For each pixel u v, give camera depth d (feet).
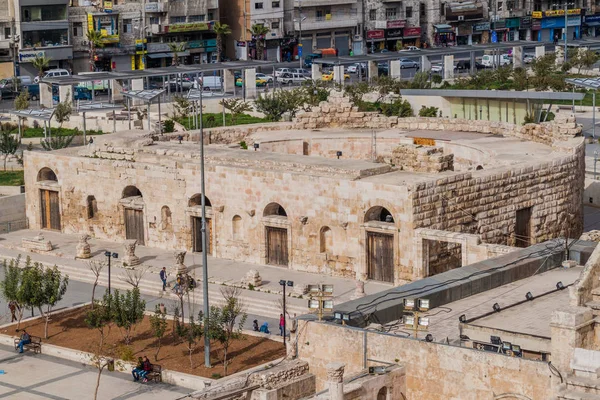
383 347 238.68
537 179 410.72
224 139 508.94
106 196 454.40
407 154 407.85
